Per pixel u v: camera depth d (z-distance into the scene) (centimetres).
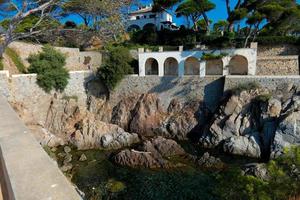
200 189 1981
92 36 1917
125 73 3819
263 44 3709
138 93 3778
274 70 3344
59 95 3584
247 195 1163
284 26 3641
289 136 2441
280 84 2892
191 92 3488
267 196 1093
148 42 4819
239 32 4738
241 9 3322
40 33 1780
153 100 3650
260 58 3397
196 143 3117
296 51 3550
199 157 2528
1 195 261
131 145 3073
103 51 4284
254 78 3034
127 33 5106
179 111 3506
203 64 3494
